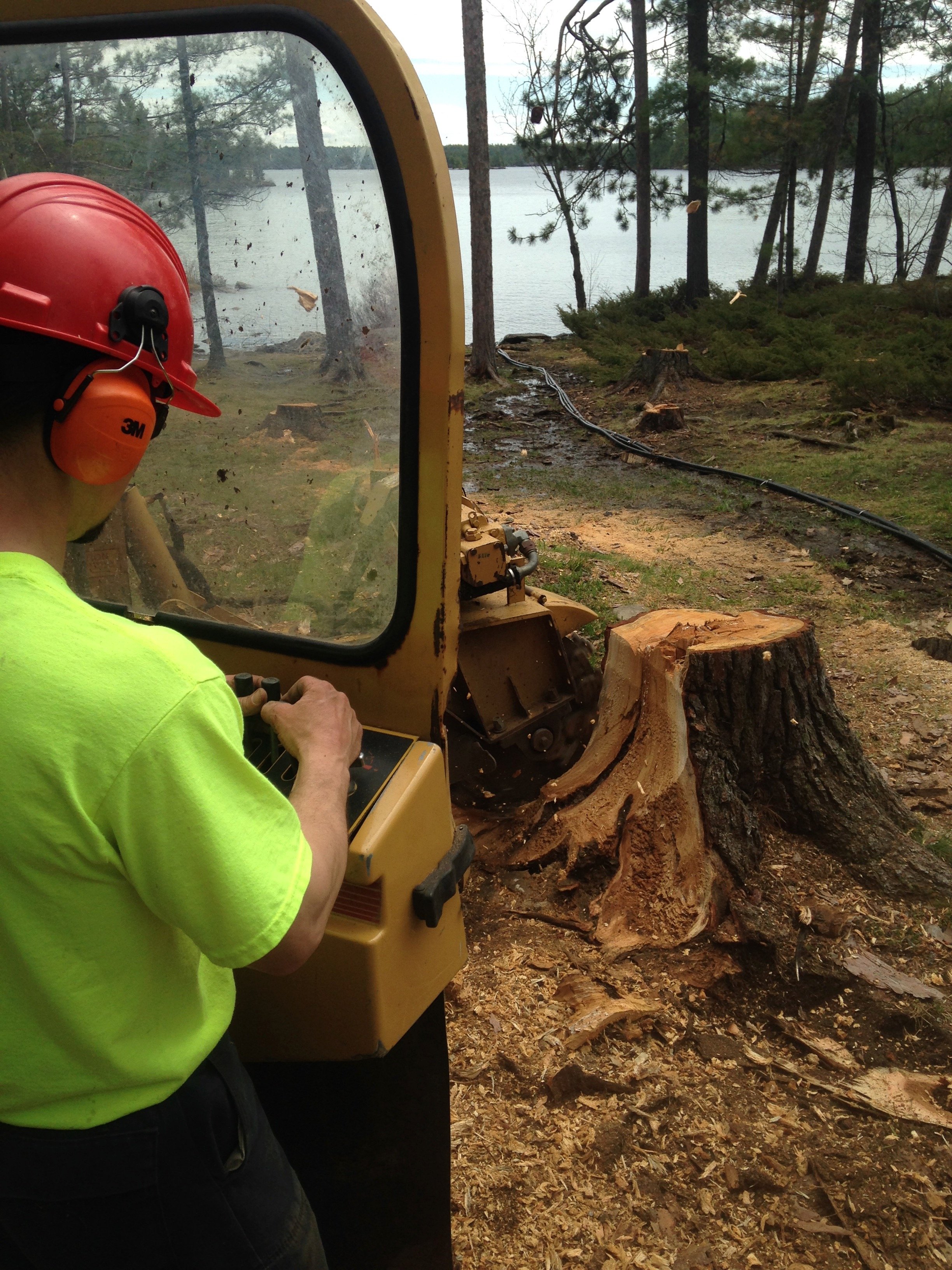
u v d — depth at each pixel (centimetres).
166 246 125
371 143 139
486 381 1631
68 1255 119
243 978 157
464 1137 254
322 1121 182
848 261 2419
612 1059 279
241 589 175
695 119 2152
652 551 761
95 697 96
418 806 151
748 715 335
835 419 1178
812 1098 269
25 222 107
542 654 426
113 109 158
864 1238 230
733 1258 226
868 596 666
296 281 153
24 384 104
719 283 2464
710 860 324
